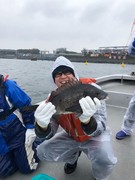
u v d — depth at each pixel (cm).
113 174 286
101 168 255
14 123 277
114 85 661
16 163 288
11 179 278
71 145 271
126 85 660
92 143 257
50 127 239
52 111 215
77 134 254
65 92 210
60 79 261
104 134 266
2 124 272
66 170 290
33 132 287
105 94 224
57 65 261
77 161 312
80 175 285
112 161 251
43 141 267
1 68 2830
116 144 367
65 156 277
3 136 274
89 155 260
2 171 275
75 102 212
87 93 214
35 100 955
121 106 538
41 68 2897
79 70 2072
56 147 271
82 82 224
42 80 1614
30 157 284
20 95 279
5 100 270
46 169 298
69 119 247
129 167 302
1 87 273
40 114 214
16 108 279
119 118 477
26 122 292
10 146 278
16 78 1712
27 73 2131
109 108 536
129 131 387
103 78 654
